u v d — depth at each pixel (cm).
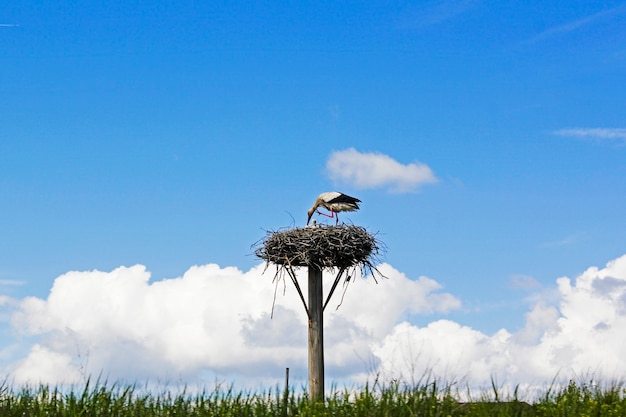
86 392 1238
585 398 1273
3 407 1212
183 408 1241
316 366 1717
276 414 1227
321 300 1747
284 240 1708
